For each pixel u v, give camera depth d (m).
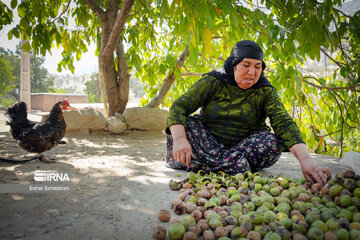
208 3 2.62
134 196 2.08
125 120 5.72
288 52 3.60
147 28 5.26
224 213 1.65
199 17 2.55
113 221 1.64
